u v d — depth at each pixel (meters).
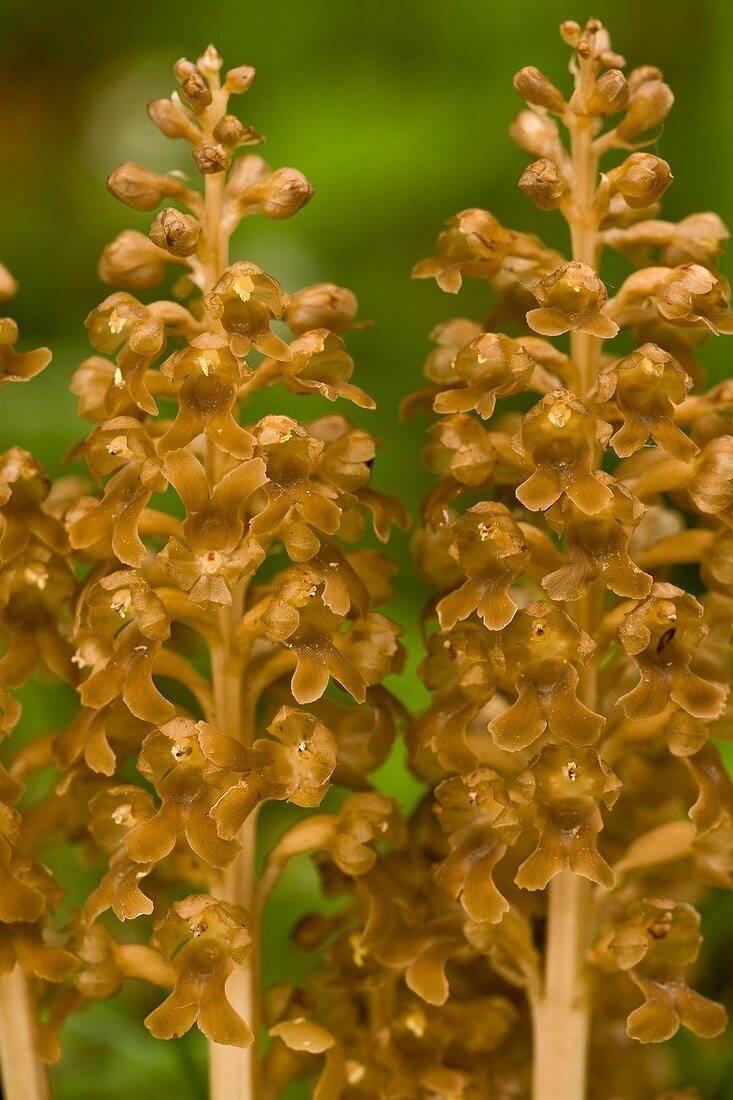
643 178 0.42
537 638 0.42
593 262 0.43
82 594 0.42
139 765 0.42
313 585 0.41
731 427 0.43
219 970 0.42
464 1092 0.45
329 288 0.43
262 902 0.43
